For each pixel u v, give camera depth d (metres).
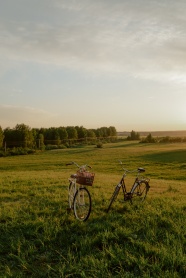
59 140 115.62
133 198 11.15
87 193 8.58
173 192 14.59
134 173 31.83
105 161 48.41
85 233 7.44
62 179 19.12
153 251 6.17
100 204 10.59
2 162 49.84
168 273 5.21
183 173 31.05
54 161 49.75
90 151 75.62
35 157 62.81
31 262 5.96
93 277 5.28
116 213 9.27
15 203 11.27
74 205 8.59
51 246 6.62
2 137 85.88
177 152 61.00
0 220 8.69
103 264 5.63
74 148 93.56
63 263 5.88
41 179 18.97
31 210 9.70
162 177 28.33
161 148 78.25
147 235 7.11
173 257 5.82
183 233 7.30
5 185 16.23
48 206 10.25
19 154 72.12
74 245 6.59
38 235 7.29
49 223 8.18
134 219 8.50
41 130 121.56
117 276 5.26
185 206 10.23
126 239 7.05
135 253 6.13
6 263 5.98
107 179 21.02
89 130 151.12
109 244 6.75
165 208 9.85
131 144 107.88
